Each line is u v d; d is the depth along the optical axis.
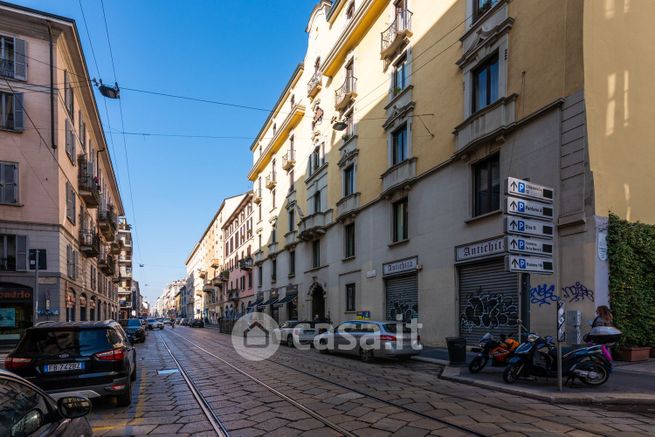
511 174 12.68
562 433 5.16
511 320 12.65
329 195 26.22
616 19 11.66
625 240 10.44
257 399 7.46
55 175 21.48
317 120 28.94
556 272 10.95
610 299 10.23
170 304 168.75
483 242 13.64
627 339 10.16
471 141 13.95
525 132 12.32
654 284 10.73
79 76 25.11
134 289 93.94
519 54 12.71
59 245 21.38
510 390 7.64
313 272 27.95
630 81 11.64
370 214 21.19
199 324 56.59
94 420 6.25
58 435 2.71
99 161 35.84
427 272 16.38
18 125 20.84
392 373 10.51
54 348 6.51
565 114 11.18
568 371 7.75
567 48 11.27
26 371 6.25
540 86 11.92
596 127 10.77
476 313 14.07
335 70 26.53
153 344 22.73
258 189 43.66
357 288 22.08
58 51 22.17
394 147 19.53
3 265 20.19
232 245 58.34
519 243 8.57
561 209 11.05
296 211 32.12
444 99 16.02
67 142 23.23
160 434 5.54
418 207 17.20
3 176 20.50
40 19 21.12
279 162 37.25
